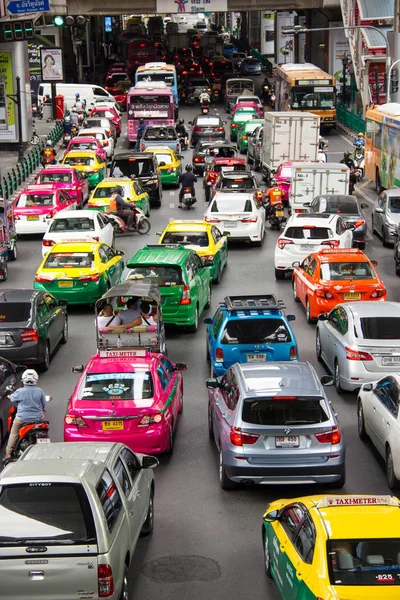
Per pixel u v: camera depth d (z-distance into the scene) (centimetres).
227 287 3372
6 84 6894
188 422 2111
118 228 4309
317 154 5556
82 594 1111
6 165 6366
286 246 3422
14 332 2411
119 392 1800
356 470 1817
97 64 13950
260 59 13150
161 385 1856
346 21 8325
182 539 1520
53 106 8550
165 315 2753
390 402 1769
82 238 3525
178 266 2738
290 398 1614
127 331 2305
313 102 7806
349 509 1157
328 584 1039
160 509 1644
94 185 5475
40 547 1106
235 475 1627
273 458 1611
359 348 2170
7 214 4069
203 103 9194
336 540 1085
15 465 1211
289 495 1695
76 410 1773
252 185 4631
